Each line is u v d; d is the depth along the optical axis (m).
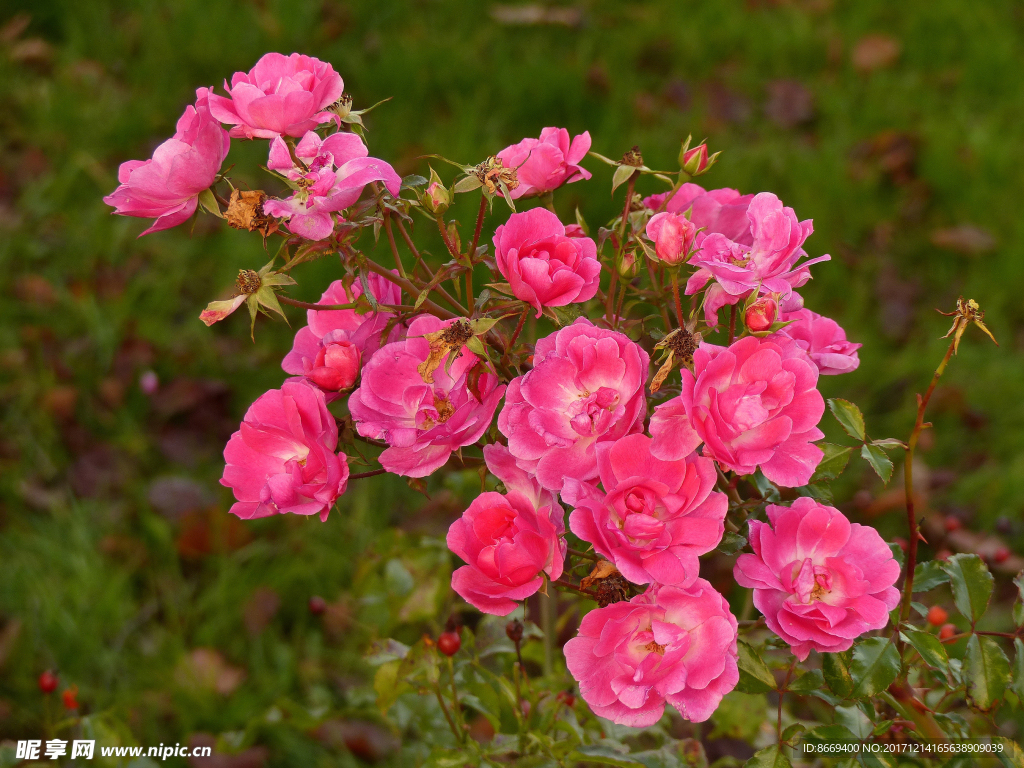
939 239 2.20
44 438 1.86
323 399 1.13
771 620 1.13
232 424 1.94
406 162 2.27
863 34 2.75
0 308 2.04
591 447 1.12
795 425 1.11
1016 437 1.89
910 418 1.93
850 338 2.05
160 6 2.66
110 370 1.98
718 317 1.21
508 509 1.12
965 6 2.79
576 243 1.14
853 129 2.47
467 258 1.16
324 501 1.12
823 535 1.13
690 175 1.21
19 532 1.73
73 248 2.16
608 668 1.12
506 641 1.37
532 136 2.39
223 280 2.11
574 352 1.11
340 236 1.15
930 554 1.73
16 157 2.33
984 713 1.20
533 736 1.30
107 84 2.50
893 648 1.17
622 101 2.47
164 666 1.58
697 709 1.11
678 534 1.10
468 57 2.53
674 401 1.10
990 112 2.50
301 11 2.61
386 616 1.58
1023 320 2.09
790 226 1.14
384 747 1.54
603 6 2.82
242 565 1.74
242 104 1.15
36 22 2.68
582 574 1.18
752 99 2.57
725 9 2.81
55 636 1.58
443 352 1.12
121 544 1.74
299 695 1.58
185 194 1.15
